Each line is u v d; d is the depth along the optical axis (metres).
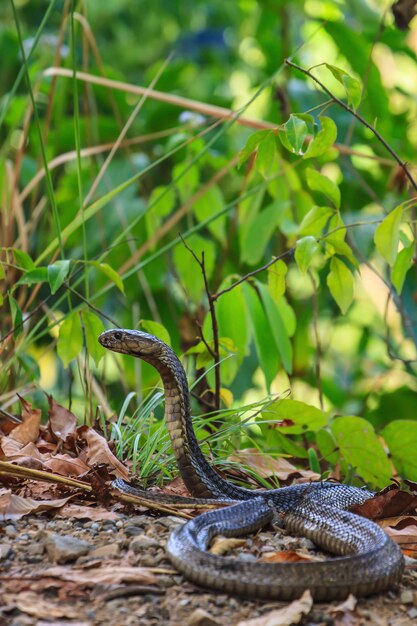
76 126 9.85
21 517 7.10
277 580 5.74
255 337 10.97
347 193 16.11
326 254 9.40
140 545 6.48
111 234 14.60
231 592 5.79
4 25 20.55
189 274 12.95
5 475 7.91
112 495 7.52
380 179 15.96
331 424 9.87
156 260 15.32
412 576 6.41
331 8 16.56
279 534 7.42
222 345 10.09
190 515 7.45
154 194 13.25
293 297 16.56
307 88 15.51
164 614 5.52
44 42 16.77
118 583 5.82
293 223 13.15
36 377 11.00
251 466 9.68
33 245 15.67
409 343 17.73
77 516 7.15
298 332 16.33
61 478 7.60
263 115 17.17
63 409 9.76
